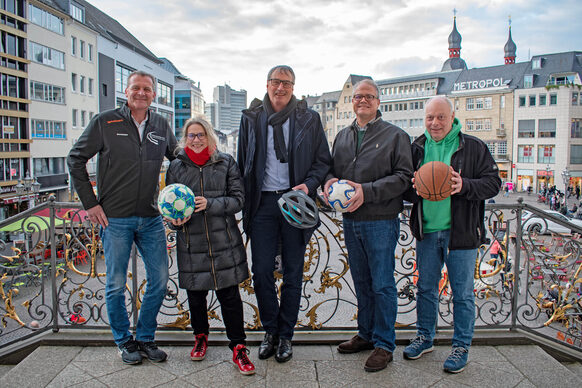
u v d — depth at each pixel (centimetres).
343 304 1115
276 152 326
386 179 311
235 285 325
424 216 332
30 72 3312
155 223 335
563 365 341
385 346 324
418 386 300
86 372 316
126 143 315
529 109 6053
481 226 328
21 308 973
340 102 9006
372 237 325
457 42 9262
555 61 6131
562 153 5744
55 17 3584
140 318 338
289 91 325
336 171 342
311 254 382
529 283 387
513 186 6197
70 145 3822
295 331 376
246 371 310
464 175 321
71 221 377
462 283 326
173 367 323
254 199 329
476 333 374
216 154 324
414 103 7612
